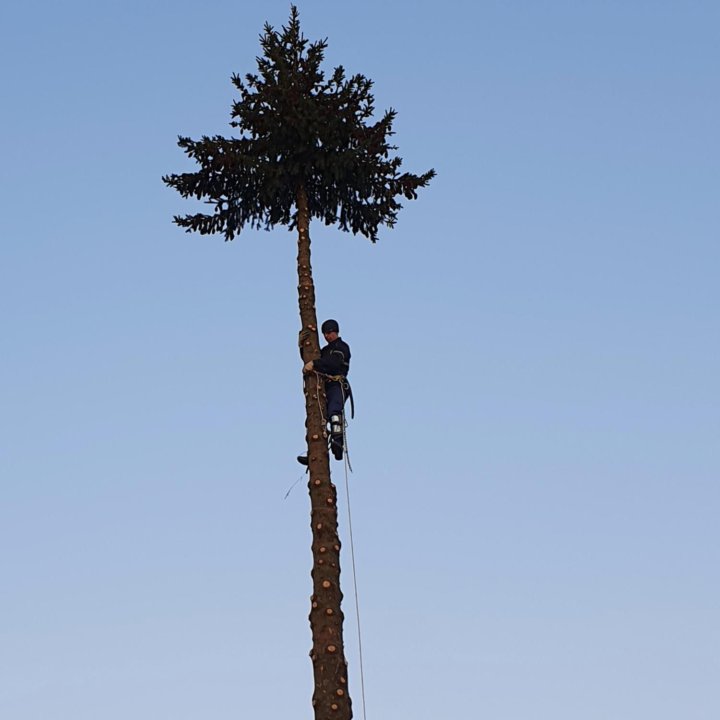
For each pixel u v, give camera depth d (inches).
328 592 1673.2
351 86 2033.7
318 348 1884.8
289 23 2047.2
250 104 2030.0
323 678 1620.3
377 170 2049.7
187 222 2063.2
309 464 1775.3
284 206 2065.7
